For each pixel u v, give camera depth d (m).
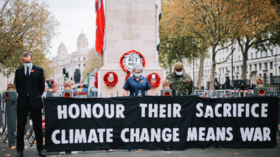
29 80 5.91
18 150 5.91
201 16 27.75
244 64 35.59
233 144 6.40
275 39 33.09
